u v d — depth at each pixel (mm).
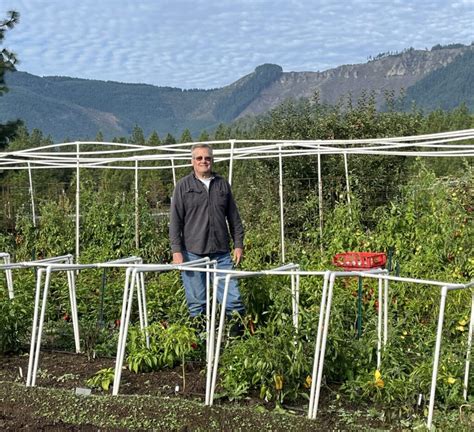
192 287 6039
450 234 7930
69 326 6984
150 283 7789
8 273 6988
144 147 9953
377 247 8539
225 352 5160
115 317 7359
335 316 5254
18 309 6461
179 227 6172
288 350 4863
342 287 6914
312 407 4527
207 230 6137
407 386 4621
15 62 17969
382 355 5004
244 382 4945
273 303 6035
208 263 5855
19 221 12359
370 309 6191
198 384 5246
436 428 4246
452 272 7457
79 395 4992
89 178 13594
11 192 14562
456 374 4812
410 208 8508
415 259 7742
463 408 4566
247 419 4410
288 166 12734
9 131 18203
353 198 9383
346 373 5066
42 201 13242
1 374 5770
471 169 9984
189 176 6207
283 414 4492
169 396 5062
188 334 5363
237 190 14078
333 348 5035
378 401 4699
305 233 10297
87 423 4660
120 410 4711
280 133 13953
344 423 4414
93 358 6176
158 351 5699
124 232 11039
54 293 7461
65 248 11438
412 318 6238
